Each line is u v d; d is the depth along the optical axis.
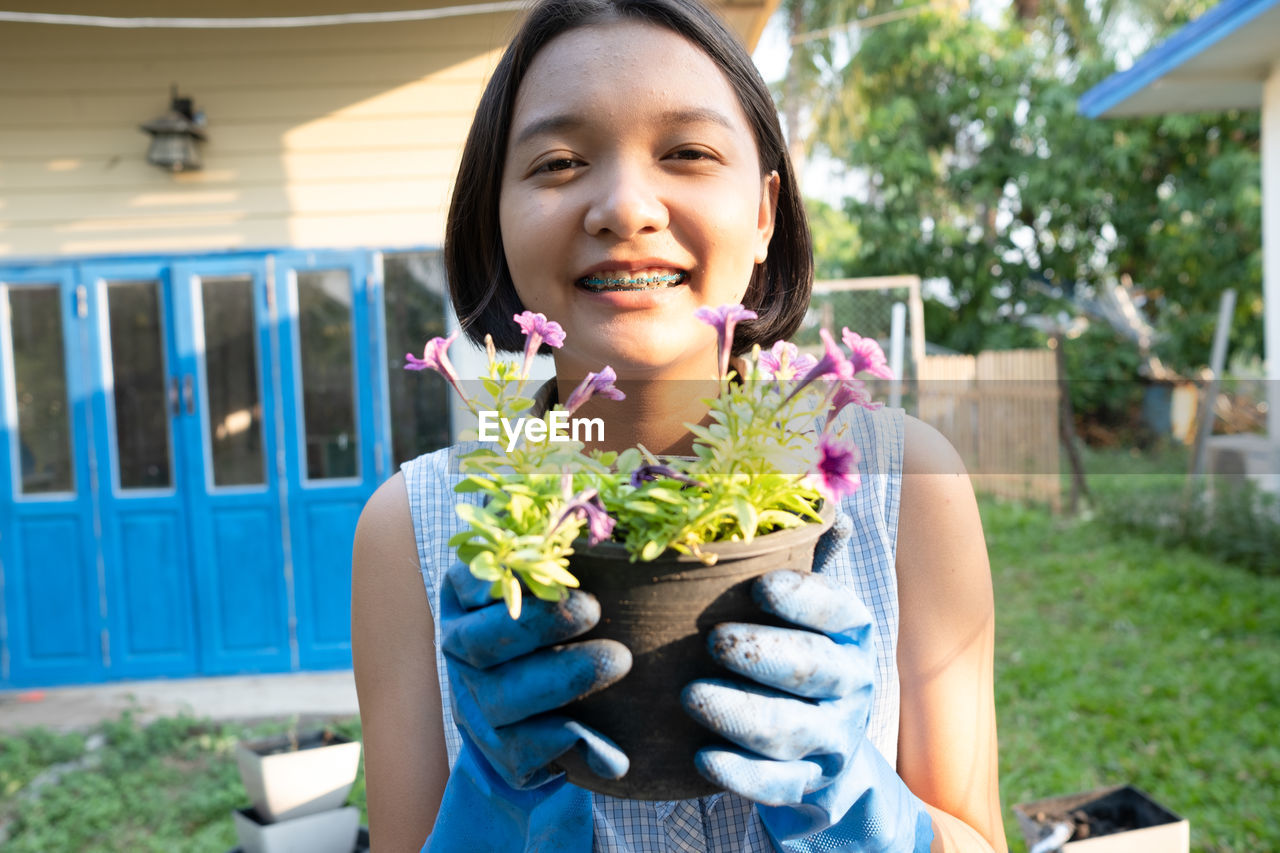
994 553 8.05
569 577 0.71
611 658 0.73
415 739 1.15
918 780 1.09
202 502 6.16
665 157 0.88
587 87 0.86
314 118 6.03
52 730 5.39
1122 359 13.73
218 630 6.21
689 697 0.73
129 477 6.19
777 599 0.74
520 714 0.76
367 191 6.07
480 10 5.55
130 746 4.97
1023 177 14.70
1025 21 16.67
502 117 0.97
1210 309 14.41
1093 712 4.90
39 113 5.99
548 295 0.91
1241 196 13.03
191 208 6.06
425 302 6.13
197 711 5.62
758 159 1.00
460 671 0.81
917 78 15.56
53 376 6.12
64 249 6.05
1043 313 15.26
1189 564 7.32
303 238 6.07
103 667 6.19
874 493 1.12
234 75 6.00
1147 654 5.64
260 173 6.05
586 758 0.76
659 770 0.78
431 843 0.99
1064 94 14.27
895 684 1.08
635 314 0.88
